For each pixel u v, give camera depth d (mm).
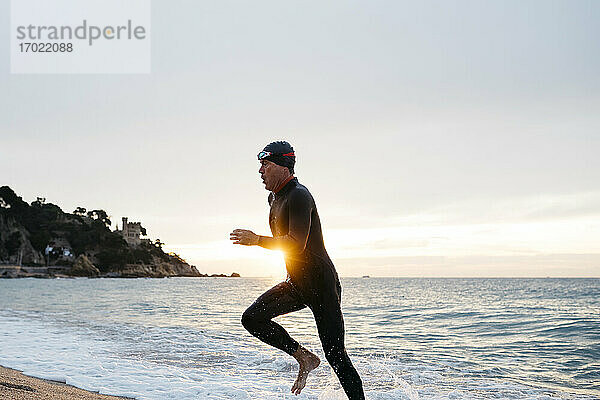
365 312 17219
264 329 3996
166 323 12469
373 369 6879
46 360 7176
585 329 11242
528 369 6969
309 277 3826
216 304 20609
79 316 14578
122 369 6539
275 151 3887
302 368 4082
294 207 3738
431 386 5859
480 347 9062
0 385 5020
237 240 3576
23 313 15664
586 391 5648
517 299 26641
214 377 6086
